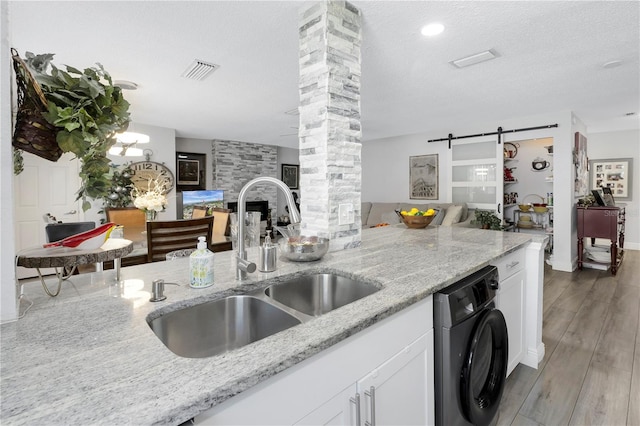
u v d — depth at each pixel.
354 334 0.89
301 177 1.90
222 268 1.45
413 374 1.15
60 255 0.98
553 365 2.21
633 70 2.96
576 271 4.61
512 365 1.97
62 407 0.53
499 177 5.19
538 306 2.17
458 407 1.31
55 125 0.85
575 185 4.84
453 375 1.27
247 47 2.47
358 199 1.92
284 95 3.69
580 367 2.18
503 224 5.14
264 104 4.08
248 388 0.64
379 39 2.32
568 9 1.96
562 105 4.20
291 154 8.51
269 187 7.89
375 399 0.98
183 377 0.62
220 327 1.14
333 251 1.78
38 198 4.20
